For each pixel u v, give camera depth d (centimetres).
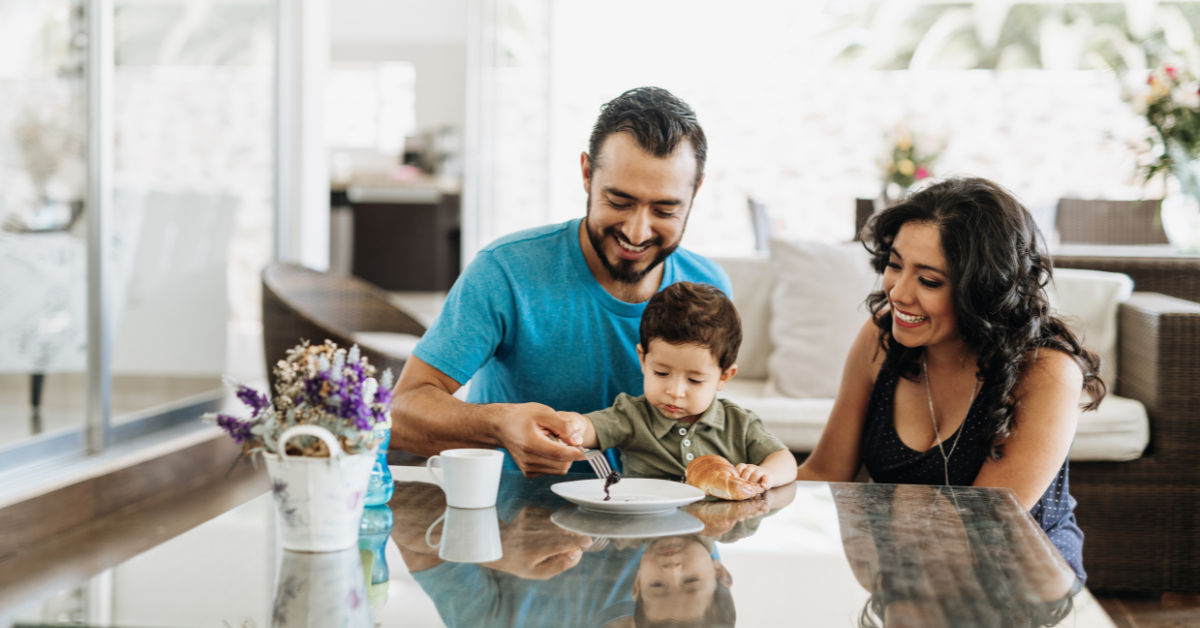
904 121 605
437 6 770
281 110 450
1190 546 230
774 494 114
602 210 135
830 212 616
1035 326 134
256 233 427
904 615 74
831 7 612
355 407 85
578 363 148
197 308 372
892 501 110
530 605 75
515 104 602
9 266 265
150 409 338
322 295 312
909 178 383
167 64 349
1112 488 231
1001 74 600
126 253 322
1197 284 285
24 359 271
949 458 139
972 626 72
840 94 611
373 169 800
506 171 604
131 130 324
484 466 103
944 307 134
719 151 623
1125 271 287
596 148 134
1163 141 294
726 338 135
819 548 90
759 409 233
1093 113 591
